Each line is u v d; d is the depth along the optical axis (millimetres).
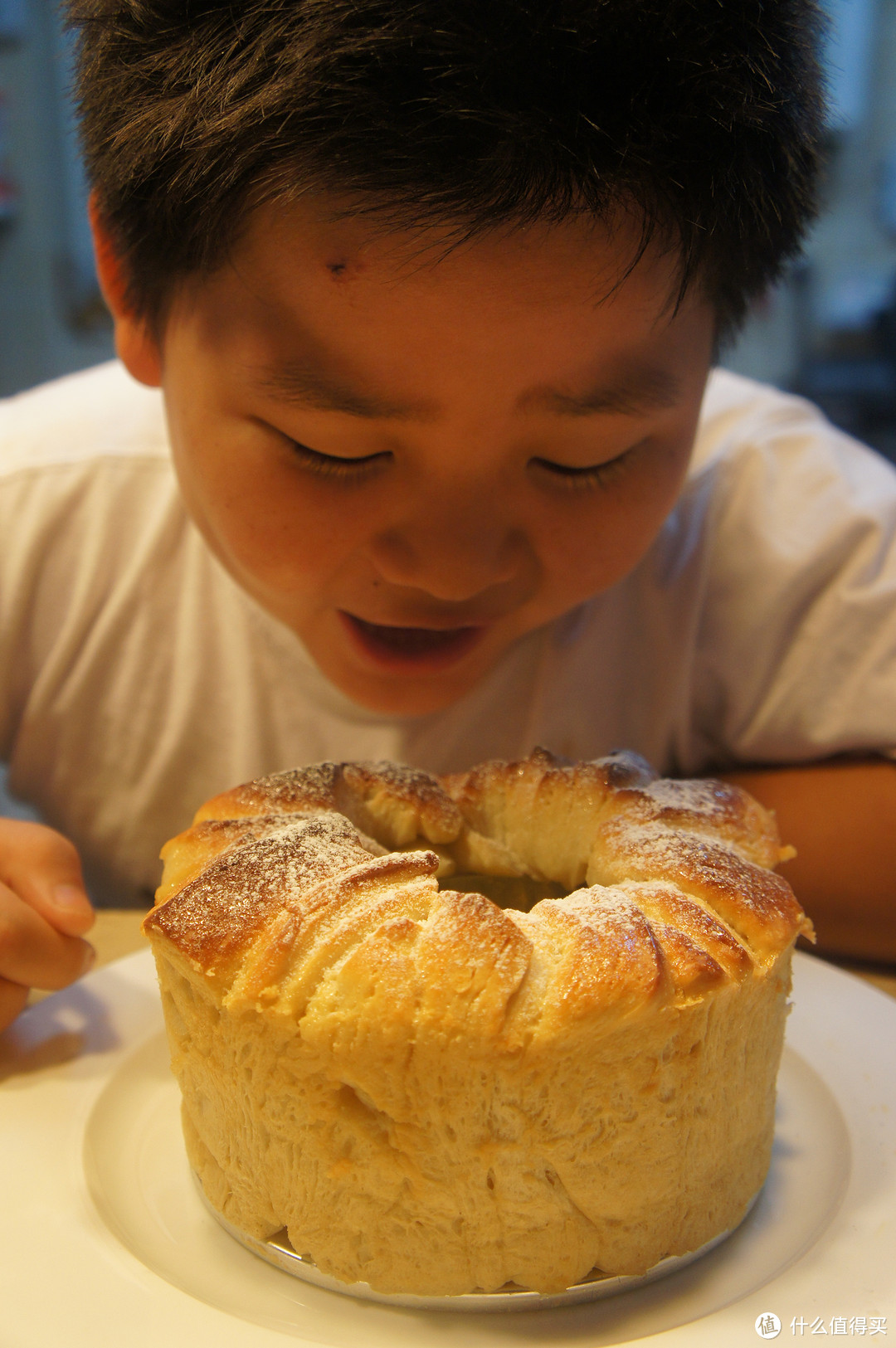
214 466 271
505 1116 206
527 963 204
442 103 198
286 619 331
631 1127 210
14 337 829
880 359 819
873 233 804
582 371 237
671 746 476
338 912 214
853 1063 275
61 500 468
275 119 211
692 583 451
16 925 281
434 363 229
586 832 271
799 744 439
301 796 265
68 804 484
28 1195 231
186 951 213
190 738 464
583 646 450
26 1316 199
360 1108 211
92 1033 287
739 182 229
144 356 321
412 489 258
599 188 208
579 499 273
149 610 463
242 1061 216
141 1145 259
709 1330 196
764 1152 241
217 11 227
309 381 236
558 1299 214
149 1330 196
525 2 198
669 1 206
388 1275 214
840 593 431
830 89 277
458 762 456
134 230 268
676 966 208
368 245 216
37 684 470
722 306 284
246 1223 227
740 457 461
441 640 322
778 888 237
